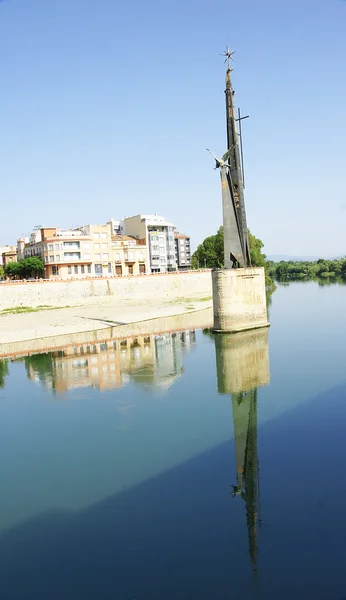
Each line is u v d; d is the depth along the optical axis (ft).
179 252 607.37
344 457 73.41
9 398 116.78
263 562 50.49
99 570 51.03
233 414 95.71
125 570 50.52
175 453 78.64
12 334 212.43
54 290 336.90
